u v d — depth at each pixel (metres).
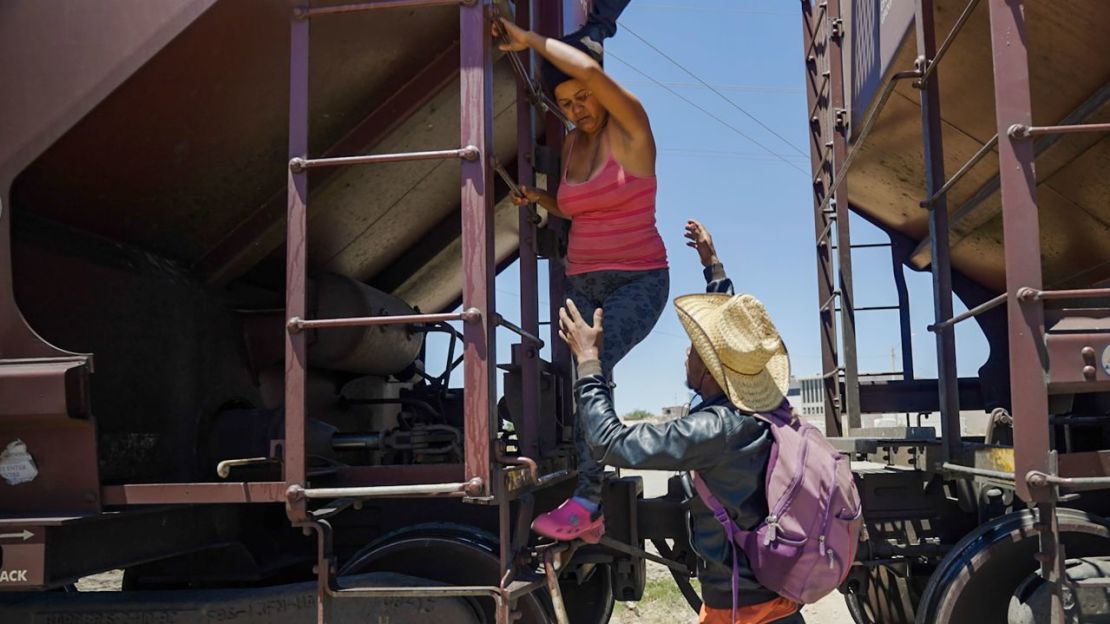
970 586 3.55
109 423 3.68
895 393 7.55
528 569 3.13
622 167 3.28
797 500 2.32
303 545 4.34
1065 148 4.95
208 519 3.90
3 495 3.12
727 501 2.43
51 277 3.51
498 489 2.82
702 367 2.67
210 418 4.25
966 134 6.02
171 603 3.34
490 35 3.05
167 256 4.12
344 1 3.43
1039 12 4.34
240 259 4.27
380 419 6.16
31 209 3.46
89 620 3.35
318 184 4.31
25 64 3.21
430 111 4.36
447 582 3.52
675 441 2.36
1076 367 2.83
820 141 7.84
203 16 3.13
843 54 7.14
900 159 6.99
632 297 3.28
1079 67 4.52
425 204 5.33
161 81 3.26
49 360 3.12
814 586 2.29
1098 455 3.01
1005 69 2.92
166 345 4.02
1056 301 6.19
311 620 3.33
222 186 3.93
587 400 2.51
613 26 3.89
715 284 3.35
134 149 3.48
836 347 7.66
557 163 4.25
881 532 4.19
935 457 4.07
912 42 5.38
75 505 3.09
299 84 2.98
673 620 6.34
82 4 3.20
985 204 6.42
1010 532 3.55
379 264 5.64
